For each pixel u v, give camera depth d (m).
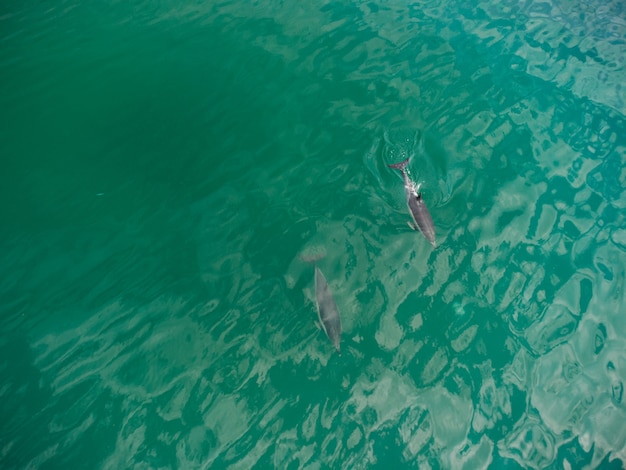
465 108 11.57
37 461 7.14
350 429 7.21
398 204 9.69
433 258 8.92
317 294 7.85
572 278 8.53
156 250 9.63
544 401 7.27
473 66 12.70
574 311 8.15
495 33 13.73
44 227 10.30
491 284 8.55
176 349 8.22
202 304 8.71
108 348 8.31
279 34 14.81
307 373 7.77
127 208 10.47
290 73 13.33
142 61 14.52
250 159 11.13
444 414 7.27
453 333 8.05
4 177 11.40
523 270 8.68
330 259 9.05
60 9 17.53
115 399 7.72
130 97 13.23
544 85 11.98
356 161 10.63
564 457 6.75
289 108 12.27
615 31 13.34
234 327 8.36
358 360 7.85
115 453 7.19
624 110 11.21
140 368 8.05
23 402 7.75
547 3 14.67
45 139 12.27
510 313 8.20
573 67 12.39
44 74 14.43
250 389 7.69
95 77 14.12
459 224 9.36
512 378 7.52
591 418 7.05
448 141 10.83
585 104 11.42
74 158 11.69
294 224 9.70
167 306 8.76
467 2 15.09
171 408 7.58
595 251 8.84
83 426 7.46
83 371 8.07
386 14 14.95
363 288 8.65
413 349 7.92
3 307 9.02
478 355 7.79
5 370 8.15
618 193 9.66
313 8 15.72
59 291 9.19
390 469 6.82
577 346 7.77
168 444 7.23
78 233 10.12
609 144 10.53
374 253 9.06
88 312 8.83
